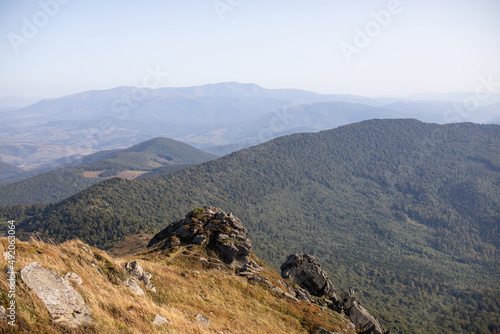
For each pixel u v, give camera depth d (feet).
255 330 83.82
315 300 150.71
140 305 60.85
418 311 554.87
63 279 49.62
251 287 122.62
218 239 158.40
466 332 493.36
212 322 76.48
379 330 149.07
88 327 44.70
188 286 98.32
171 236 169.17
